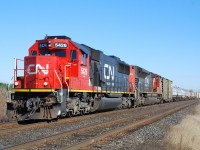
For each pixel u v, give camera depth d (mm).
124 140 11414
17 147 9203
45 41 18688
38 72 16922
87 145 10102
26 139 11109
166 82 58031
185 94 94188
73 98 18672
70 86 17859
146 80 41500
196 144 12250
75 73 18719
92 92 21531
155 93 45906
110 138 11750
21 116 16203
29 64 17141
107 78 25141
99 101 22969
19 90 16656
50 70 16906
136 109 30703
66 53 18672
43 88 16328
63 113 17078
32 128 13797
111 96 26094
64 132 12383
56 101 16359
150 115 23812
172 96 67312
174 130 14281
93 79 21797
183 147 10898
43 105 16219
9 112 16328
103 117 20109
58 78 16891
